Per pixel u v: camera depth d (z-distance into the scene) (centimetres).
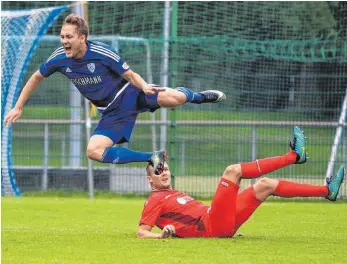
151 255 1592
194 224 1830
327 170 3362
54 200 3238
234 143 3459
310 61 3462
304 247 1731
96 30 4175
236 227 1838
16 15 3369
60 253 1634
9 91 3388
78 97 3756
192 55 3822
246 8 3862
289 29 3809
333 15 3738
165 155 1869
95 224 2361
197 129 3775
